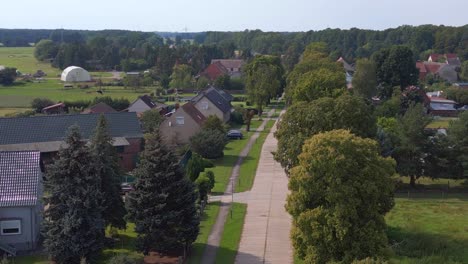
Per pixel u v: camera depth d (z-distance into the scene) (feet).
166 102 443.73
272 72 410.31
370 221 114.21
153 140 135.64
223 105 354.54
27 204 141.18
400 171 213.05
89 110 330.75
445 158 213.87
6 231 142.00
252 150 280.31
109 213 142.82
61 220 127.24
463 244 147.84
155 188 132.36
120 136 229.45
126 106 390.21
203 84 524.11
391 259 132.26
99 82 567.59
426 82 559.79
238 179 220.02
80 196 127.65
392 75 411.75
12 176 146.30
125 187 182.09
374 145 121.49
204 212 174.91
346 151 117.80
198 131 269.64
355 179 116.16
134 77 558.15
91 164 129.18
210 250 142.20
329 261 112.78
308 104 189.37
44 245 128.88
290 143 177.06
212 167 240.32
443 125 337.72
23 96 467.93
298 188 120.47
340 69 372.79
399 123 221.66
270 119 391.04
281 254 139.13
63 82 593.01
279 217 169.68
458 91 427.74
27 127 220.23
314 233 113.50
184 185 135.13
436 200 200.85
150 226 130.00
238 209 178.19
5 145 211.61
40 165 155.02
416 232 157.58
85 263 115.14
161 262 132.57
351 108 182.29
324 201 118.01
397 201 198.90
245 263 133.18
